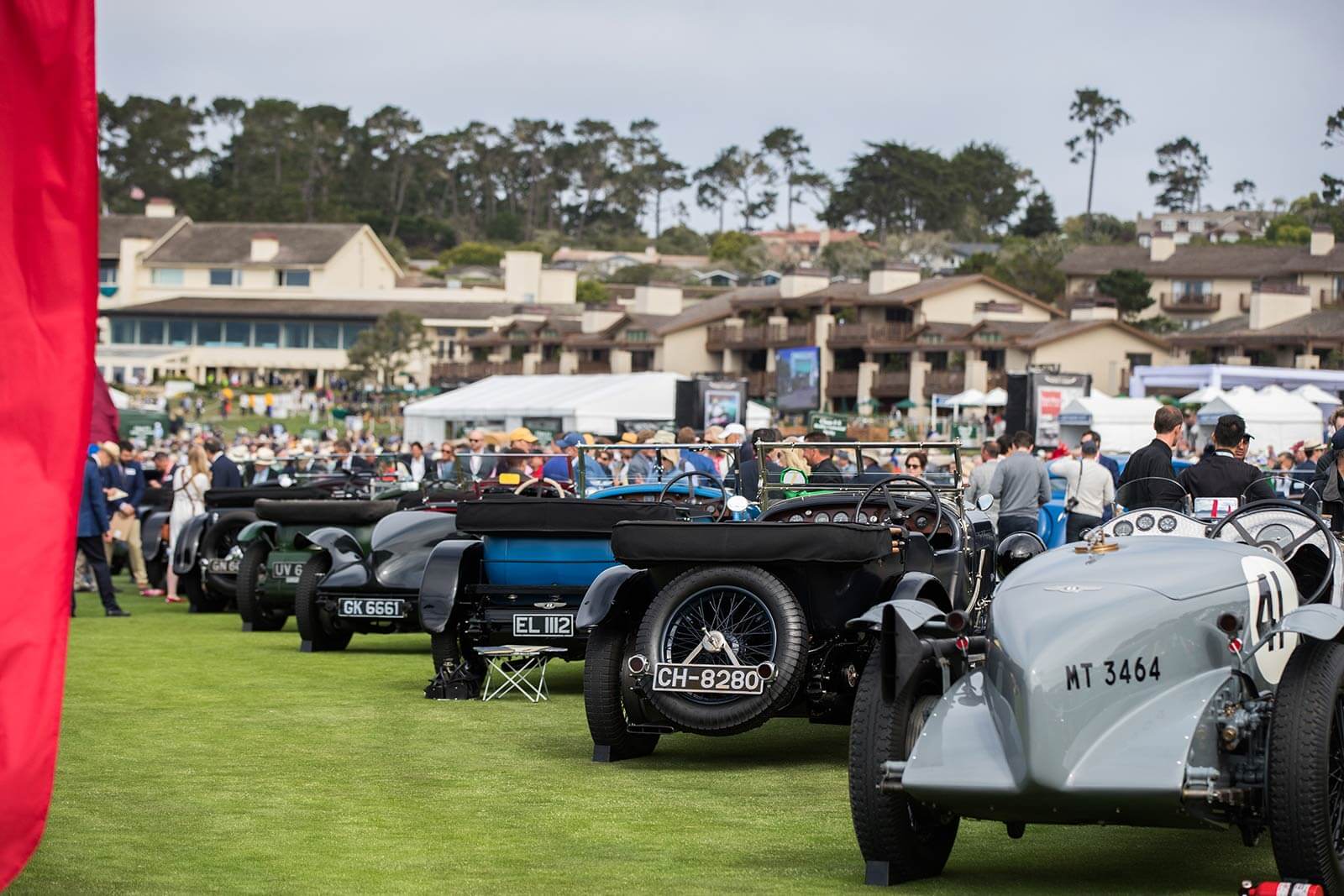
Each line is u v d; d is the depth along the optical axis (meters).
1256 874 8.73
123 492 29.28
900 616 8.59
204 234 170.62
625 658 12.15
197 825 9.90
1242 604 8.49
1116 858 9.16
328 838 9.57
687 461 17.52
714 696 11.20
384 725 13.92
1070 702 7.90
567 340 132.62
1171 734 7.87
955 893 8.34
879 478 14.70
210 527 24.38
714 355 126.19
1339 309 132.62
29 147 7.52
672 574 11.73
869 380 115.12
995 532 14.67
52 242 7.53
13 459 7.37
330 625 19.72
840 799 10.85
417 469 30.17
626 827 9.91
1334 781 8.10
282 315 155.62
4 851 7.11
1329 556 9.61
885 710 8.56
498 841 9.51
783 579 11.48
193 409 124.06
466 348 149.12
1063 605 8.27
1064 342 108.38
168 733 13.39
